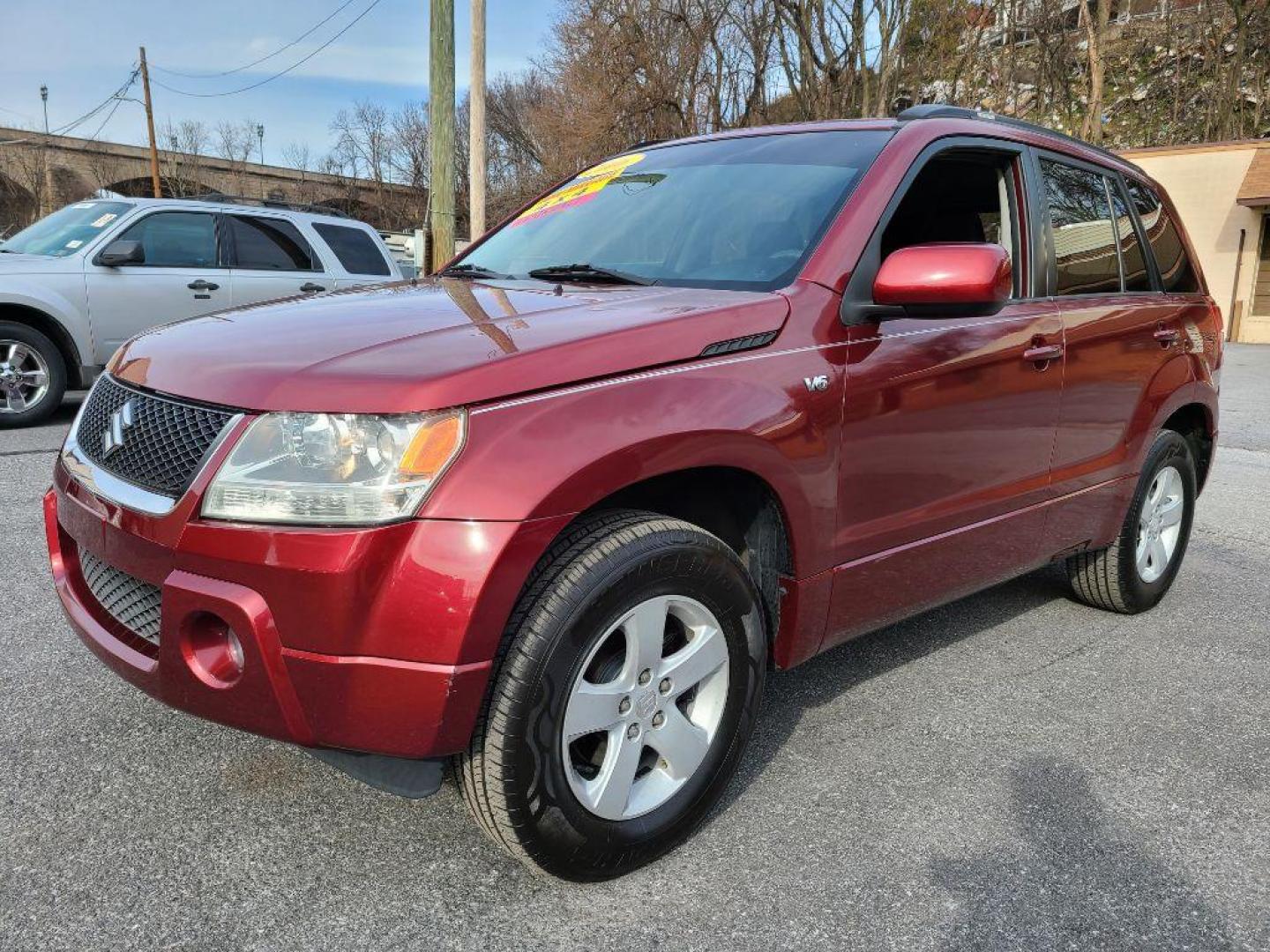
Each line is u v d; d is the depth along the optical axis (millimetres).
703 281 2770
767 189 3035
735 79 30797
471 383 1950
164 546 2000
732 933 2096
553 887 2229
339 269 9172
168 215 8250
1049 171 3535
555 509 1958
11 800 2477
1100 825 2562
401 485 1882
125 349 2568
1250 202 21703
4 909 2070
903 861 2373
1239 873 2375
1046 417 3287
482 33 13336
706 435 2199
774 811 2578
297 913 2104
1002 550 3271
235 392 2027
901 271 2518
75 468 2361
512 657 1981
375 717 1919
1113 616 4242
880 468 2689
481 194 13750
